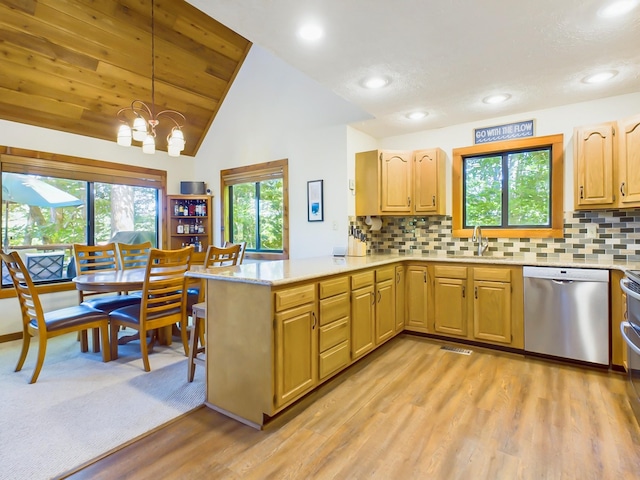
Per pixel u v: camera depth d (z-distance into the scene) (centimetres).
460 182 388
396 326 346
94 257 373
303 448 181
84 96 389
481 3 183
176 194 518
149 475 161
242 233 513
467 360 300
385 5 185
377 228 423
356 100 317
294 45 226
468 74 267
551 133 338
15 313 369
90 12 332
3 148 360
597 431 193
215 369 221
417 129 404
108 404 226
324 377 238
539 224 352
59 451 178
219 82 483
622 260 302
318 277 230
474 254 379
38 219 394
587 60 245
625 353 265
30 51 329
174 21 383
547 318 296
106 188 455
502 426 198
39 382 258
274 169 452
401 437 189
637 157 272
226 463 169
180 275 306
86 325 287
